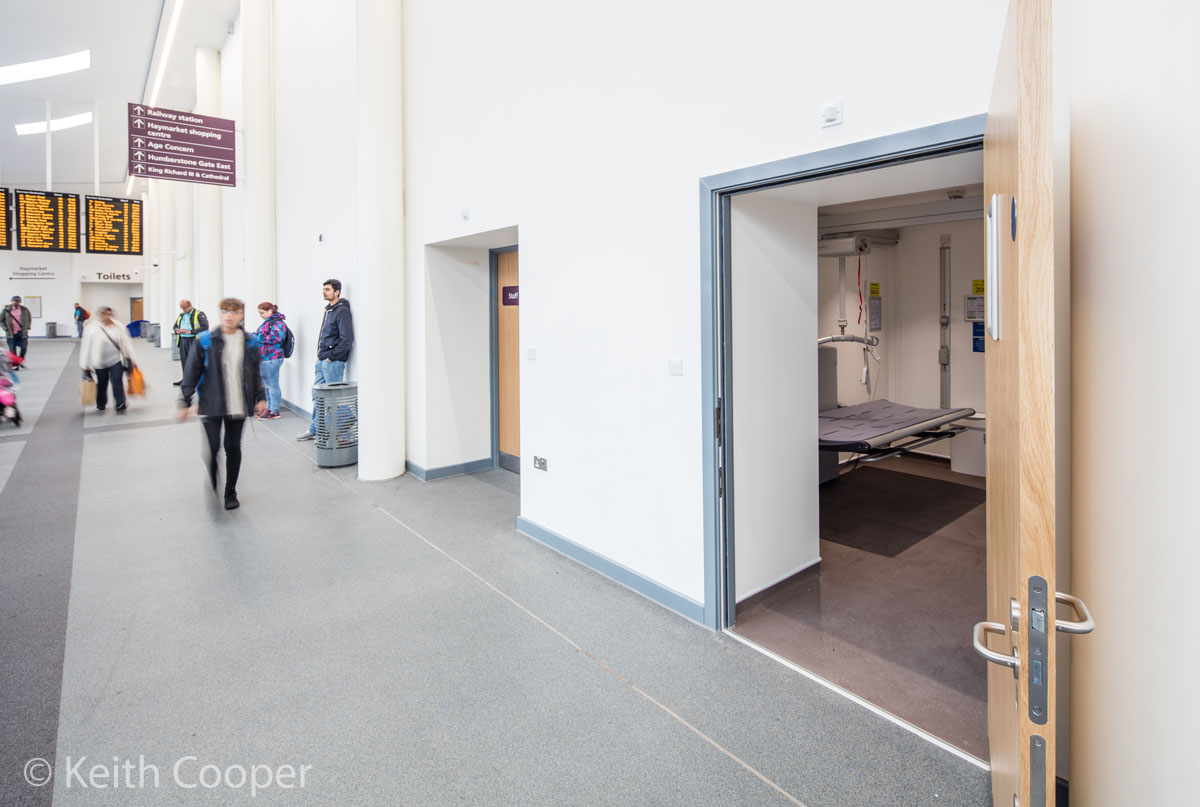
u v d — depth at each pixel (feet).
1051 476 3.16
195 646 8.70
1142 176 4.05
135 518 14.07
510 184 12.64
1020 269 3.18
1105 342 4.41
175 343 48.65
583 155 10.71
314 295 24.20
